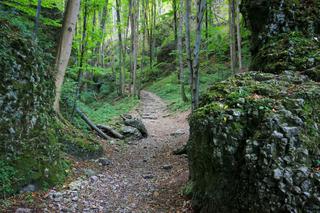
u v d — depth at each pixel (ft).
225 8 86.48
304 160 12.65
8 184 16.99
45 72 23.94
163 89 86.99
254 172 12.88
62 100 36.50
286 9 24.20
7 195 16.70
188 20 27.73
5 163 17.58
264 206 12.20
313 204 11.50
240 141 14.15
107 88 94.68
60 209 16.61
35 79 21.58
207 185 15.40
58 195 18.29
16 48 20.62
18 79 19.97
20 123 19.42
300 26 23.40
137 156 31.30
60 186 19.92
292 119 13.67
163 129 46.78
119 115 53.21
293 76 18.66
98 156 28.84
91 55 43.62
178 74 85.71
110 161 27.96
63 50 29.37
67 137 26.91
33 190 18.21
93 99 77.61
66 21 29.37
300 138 13.07
